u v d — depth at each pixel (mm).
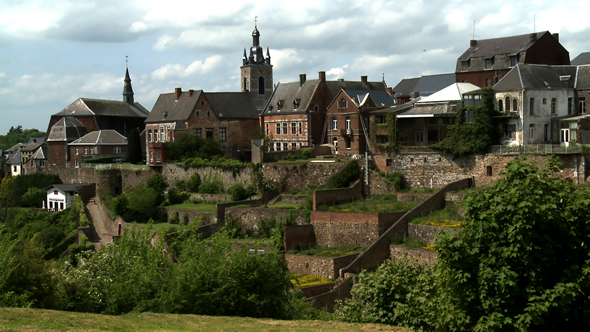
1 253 36875
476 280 25703
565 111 68312
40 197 110000
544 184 25219
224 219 73625
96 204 101312
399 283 34562
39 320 29984
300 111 98000
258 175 80062
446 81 100438
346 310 36969
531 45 84562
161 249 40219
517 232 24359
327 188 72812
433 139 70250
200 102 106438
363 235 60031
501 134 66438
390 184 70250
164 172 96500
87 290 40625
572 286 23703
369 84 104875
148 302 36562
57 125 126625
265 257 37469
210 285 36094
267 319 34562
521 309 24812
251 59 133625
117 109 136250
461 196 60500
